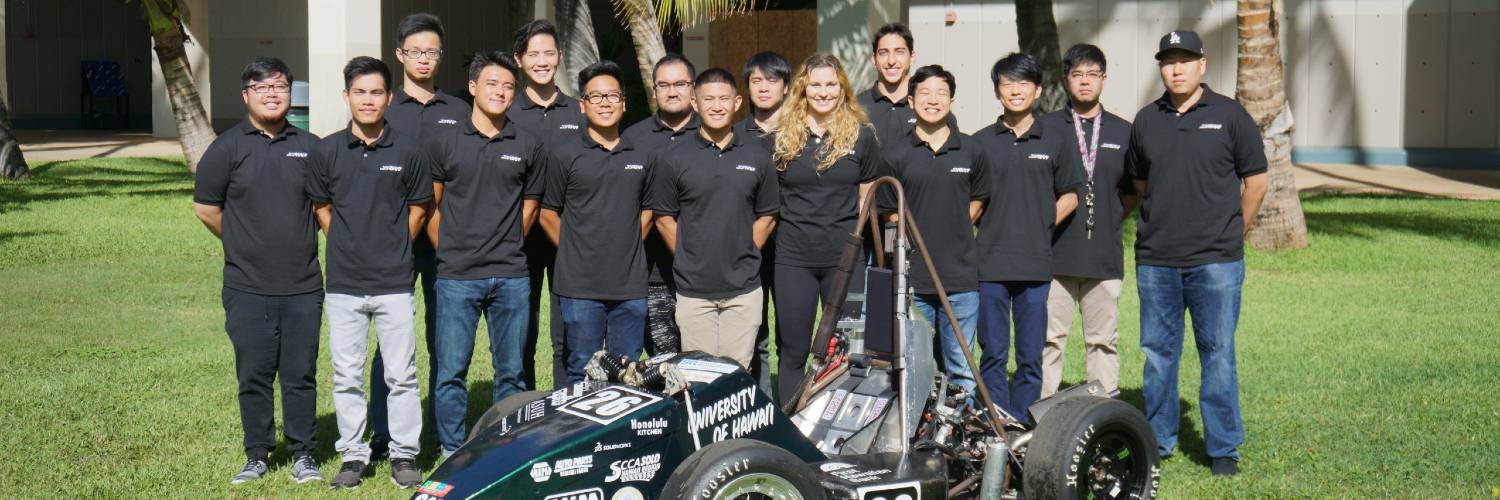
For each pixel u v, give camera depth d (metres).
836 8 18.42
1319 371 8.32
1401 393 7.70
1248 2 13.28
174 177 21.12
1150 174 6.33
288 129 6.01
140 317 10.27
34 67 35.16
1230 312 6.22
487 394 7.84
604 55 28.03
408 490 6.01
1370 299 10.98
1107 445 5.41
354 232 5.92
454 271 6.16
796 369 6.66
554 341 6.84
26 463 6.32
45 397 7.62
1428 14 22.73
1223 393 6.21
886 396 5.39
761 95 6.79
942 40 25.91
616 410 4.84
